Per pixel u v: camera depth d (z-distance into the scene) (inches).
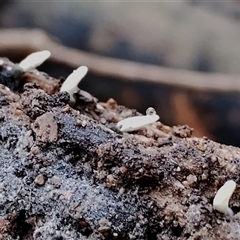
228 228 4.1
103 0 8.4
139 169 4.2
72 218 4.1
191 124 6.8
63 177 4.2
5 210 4.2
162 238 4.2
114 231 4.1
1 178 4.3
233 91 7.0
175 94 7.1
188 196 4.2
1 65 4.9
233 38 7.7
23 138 4.4
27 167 4.3
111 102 5.0
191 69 7.4
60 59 7.7
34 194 4.2
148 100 7.2
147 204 4.2
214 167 4.4
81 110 4.8
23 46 7.7
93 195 4.2
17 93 4.8
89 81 7.5
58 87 4.9
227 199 4.2
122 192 4.2
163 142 4.5
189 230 4.1
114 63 7.6
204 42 7.6
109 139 4.3
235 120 6.7
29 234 4.2
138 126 4.6
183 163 4.4
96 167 4.3
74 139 4.3
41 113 4.4
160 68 7.4
